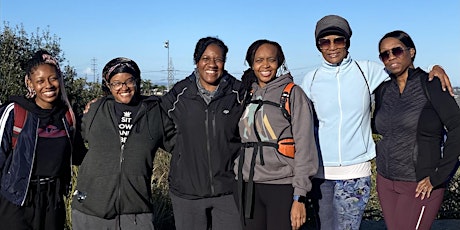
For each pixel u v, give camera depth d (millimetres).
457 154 3697
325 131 4277
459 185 7770
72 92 15484
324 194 4344
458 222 6707
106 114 3963
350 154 4227
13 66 14844
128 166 3924
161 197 6309
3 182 3652
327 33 4207
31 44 15859
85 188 3934
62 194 3951
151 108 4066
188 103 4070
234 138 4109
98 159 3910
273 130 3924
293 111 3916
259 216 4023
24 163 3660
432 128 3812
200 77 4125
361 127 4250
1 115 3676
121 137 3945
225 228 4133
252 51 4066
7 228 3654
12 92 14445
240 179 4027
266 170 3938
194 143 4043
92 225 3949
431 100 3785
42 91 3760
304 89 4430
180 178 4090
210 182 4031
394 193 4094
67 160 3918
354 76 4250
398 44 3949
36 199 3738
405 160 3951
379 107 4211
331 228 4402
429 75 3848
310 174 3875
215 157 4031
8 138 3654
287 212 3932
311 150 3887
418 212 3941
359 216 4328
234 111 4055
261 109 3955
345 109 4215
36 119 3748
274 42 4074
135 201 3959
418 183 3896
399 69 3975
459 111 3668
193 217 4137
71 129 3934
